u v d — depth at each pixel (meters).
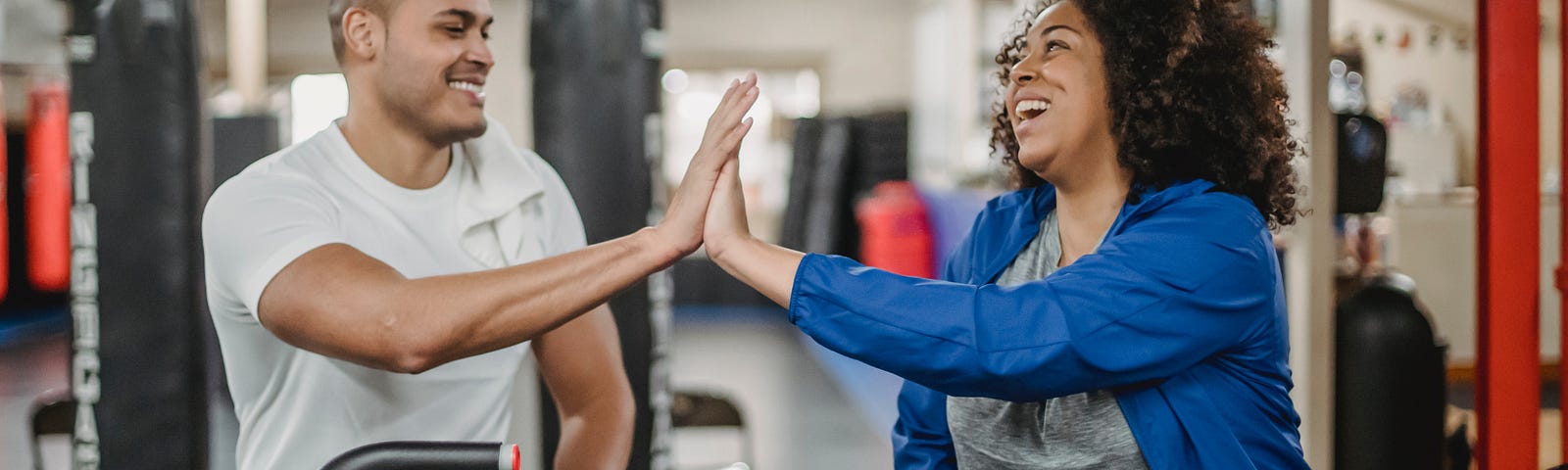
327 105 10.60
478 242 1.60
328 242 1.38
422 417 1.56
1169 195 1.45
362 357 1.33
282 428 1.54
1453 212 5.70
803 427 5.85
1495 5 2.20
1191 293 1.33
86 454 2.58
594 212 2.72
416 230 1.55
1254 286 1.38
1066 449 1.49
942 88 9.51
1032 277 1.61
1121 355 1.32
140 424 2.57
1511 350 2.23
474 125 1.53
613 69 2.71
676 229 1.44
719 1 11.05
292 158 1.51
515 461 1.16
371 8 1.49
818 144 10.18
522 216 1.65
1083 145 1.50
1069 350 1.31
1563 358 2.22
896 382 6.83
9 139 9.55
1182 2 1.47
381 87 1.50
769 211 11.13
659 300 2.75
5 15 5.57
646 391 2.73
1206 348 1.36
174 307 2.58
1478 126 2.27
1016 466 1.54
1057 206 1.59
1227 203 1.43
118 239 2.53
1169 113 1.47
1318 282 2.83
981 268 1.67
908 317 1.34
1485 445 2.27
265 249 1.37
